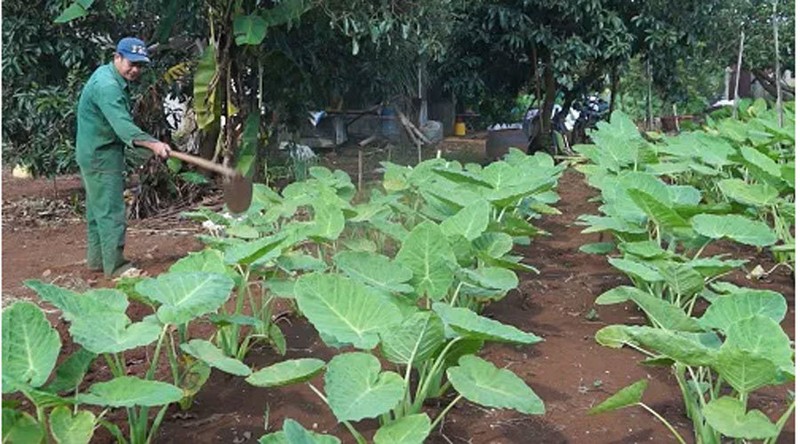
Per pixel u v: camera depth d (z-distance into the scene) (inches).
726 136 267.9
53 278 188.1
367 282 122.0
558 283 175.9
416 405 106.3
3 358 93.8
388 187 200.4
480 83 363.9
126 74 176.1
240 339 137.6
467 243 138.9
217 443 107.9
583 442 108.9
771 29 400.5
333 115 398.9
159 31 245.6
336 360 100.5
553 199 206.1
